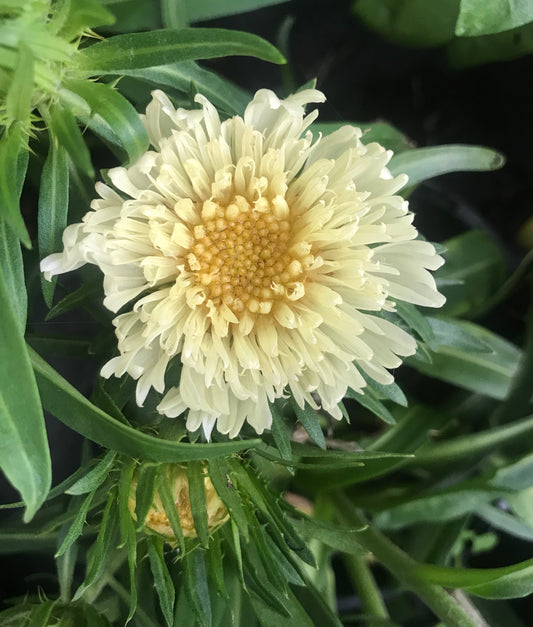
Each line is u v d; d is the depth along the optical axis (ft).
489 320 0.65
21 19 0.27
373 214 0.34
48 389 0.32
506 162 0.72
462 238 0.65
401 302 0.41
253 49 0.31
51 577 0.54
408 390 0.61
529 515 0.54
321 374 0.35
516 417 0.56
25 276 0.43
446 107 0.72
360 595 0.55
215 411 0.34
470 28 0.45
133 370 0.34
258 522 0.36
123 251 0.33
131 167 0.32
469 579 0.45
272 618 0.43
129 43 0.31
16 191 0.30
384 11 0.64
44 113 0.31
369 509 0.57
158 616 0.50
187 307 0.35
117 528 0.43
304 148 0.34
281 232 0.36
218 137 0.34
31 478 0.29
